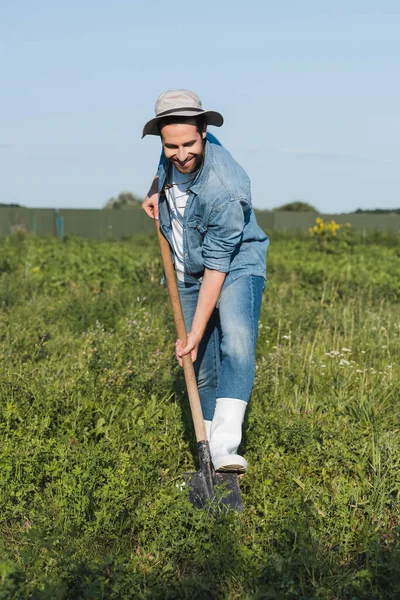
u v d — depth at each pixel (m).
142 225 45.25
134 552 4.05
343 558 4.01
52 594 3.29
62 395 5.93
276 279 14.71
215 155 4.44
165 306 10.09
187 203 4.49
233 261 4.65
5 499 4.32
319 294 12.70
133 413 5.79
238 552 3.77
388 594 3.62
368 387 6.84
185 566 3.88
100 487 4.34
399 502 4.59
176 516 4.05
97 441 5.43
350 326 9.38
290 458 5.02
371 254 24.28
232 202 4.39
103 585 3.48
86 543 3.96
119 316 9.96
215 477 4.38
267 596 3.49
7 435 5.06
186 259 4.71
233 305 4.54
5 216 42.72
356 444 5.15
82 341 8.32
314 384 6.73
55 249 21.59
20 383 6.03
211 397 5.00
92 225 44.22
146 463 4.59
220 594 3.61
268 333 8.75
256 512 4.39
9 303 10.84
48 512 4.14
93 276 14.21
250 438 5.26
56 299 11.52
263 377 6.49
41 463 4.68
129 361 6.74
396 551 3.77
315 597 3.50
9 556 3.77
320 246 27.72
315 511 4.23
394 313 10.75
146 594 3.54
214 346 4.91
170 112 4.20
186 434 5.59
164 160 4.58
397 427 5.92
